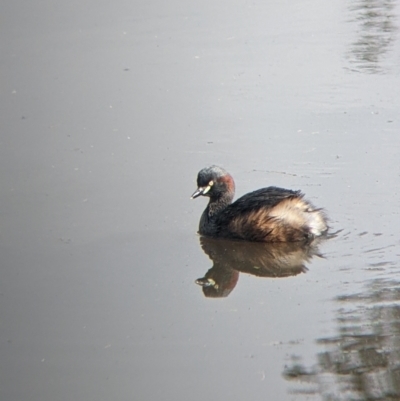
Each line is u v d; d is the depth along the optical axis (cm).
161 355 1077
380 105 1945
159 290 1256
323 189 1546
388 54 2303
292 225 1398
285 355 1058
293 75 2189
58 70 2306
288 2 2886
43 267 1330
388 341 1067
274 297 1212
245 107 1995
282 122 1888
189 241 1422
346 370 1016
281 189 1467
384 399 952
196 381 1017
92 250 1382
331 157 1686
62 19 2748
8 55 2430
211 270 1316
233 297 1221
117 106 2045
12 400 994
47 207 1548
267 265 1329
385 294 1191
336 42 2438
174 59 2352
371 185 1546
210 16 2738
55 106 2067
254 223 1410
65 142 1856
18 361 1077
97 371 1048
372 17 2659
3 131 1933
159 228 1466
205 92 2106
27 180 1669
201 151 1766
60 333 1142
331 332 1102
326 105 1972
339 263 1305
